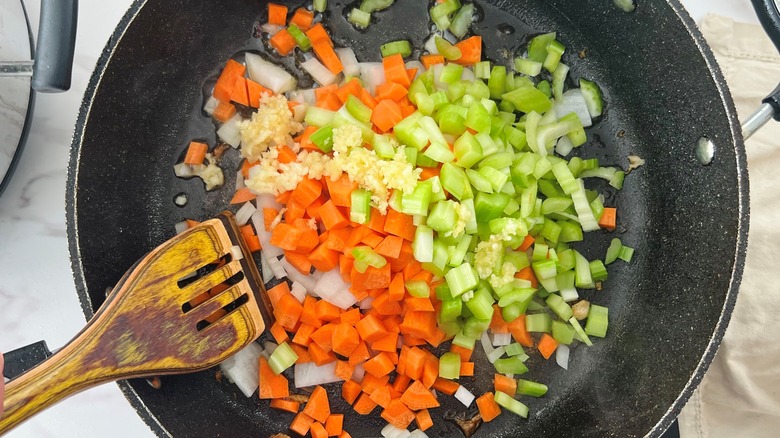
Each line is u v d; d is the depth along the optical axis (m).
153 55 0.30
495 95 0.33
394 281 0.30
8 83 0.28
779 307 0.34
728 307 0.29
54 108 0.33
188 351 0.27
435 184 0.29
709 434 0.35
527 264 0.32
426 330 0.30
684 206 0.32
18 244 0.32
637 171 0.34
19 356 0.27
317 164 0.30
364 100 0.31
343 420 0.33
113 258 0.31
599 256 0.34
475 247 0.31
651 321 0.33
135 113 0.31
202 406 0.32
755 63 0.34
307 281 0.32
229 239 0.29
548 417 0.34
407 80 0.31
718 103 0.29
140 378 0.29
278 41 0.32
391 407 0.32
